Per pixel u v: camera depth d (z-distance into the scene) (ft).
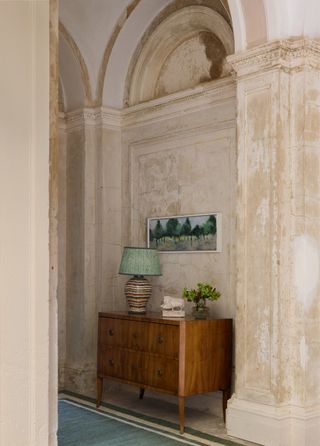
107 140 24.06
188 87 22.03
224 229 19.97
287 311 16.34
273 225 16.42
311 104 16.61
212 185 20.48
